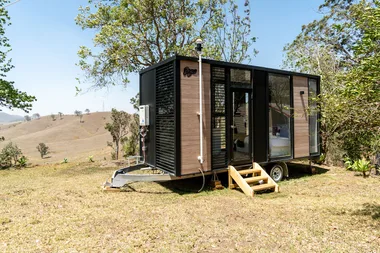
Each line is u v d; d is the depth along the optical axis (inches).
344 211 157.8
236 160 228.1
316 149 291.3
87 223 139.1
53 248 109.0
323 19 550.9
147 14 354.9
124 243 113.9
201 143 206.4
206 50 381.4
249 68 233.8
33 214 154.4
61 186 232.8
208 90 213.3
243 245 111.9
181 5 372.8
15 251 106.2
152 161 235.8
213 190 218.2
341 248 107.1
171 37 382.3
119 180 212.2
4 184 243.4
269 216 150.3
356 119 121.0
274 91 254.8
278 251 105.7
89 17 364.2
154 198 193.2
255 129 237.5
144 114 239.9
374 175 271.4
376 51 113.9
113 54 341.4
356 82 116.0
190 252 105.7
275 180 252.5
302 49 426.9
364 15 114.6
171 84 204.2
